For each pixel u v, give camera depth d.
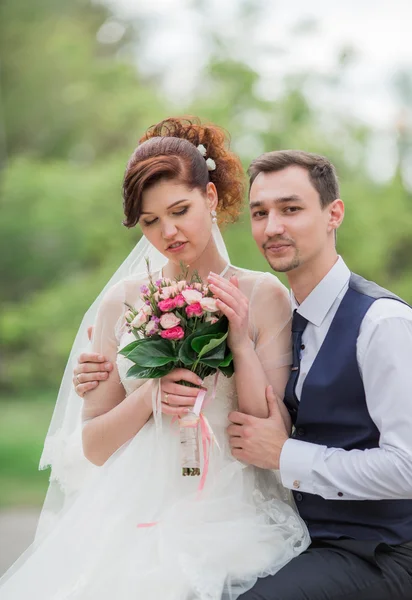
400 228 11.26
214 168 3.23
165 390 2.94
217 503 2.92
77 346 3.44
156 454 2.99
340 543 2.83
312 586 2.68
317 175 3.00
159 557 2.80
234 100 10.95
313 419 2.93
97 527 2.93
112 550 2.87
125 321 3.24
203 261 3.25
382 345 2.81
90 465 3.26
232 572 2.74
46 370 14.05
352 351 2.88
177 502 2.93
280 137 10.72
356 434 2.89
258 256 10.39
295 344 3.06
